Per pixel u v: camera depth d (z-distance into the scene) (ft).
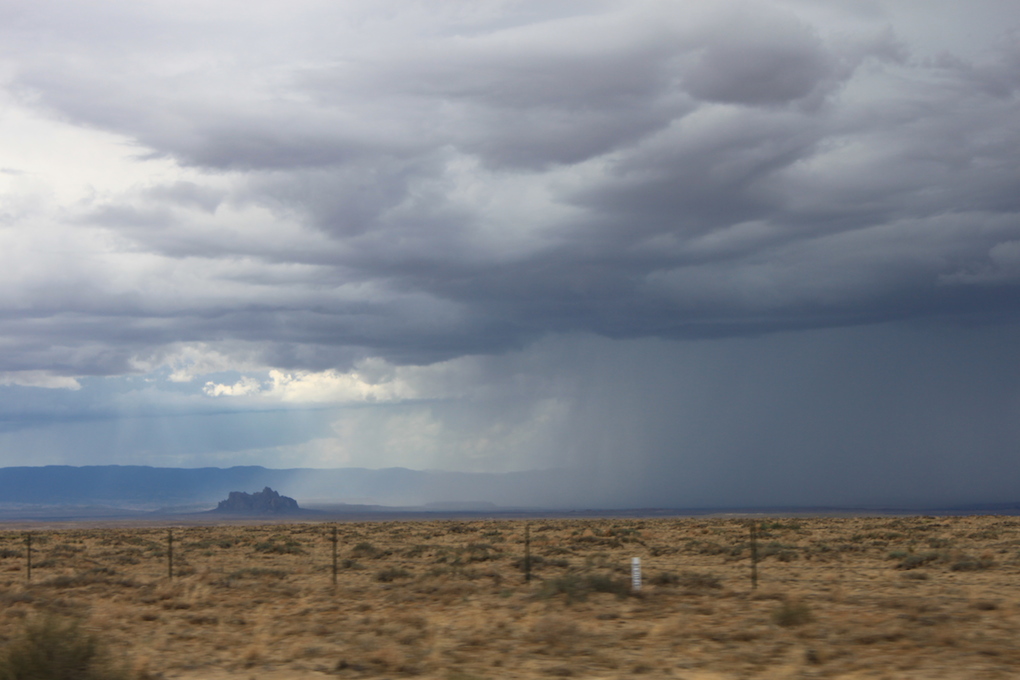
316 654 55.21
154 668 51.78
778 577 99.09
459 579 103.14
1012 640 53.52
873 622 60.59
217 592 94.58
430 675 48.70
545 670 48.55
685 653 52.37
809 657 48.78
